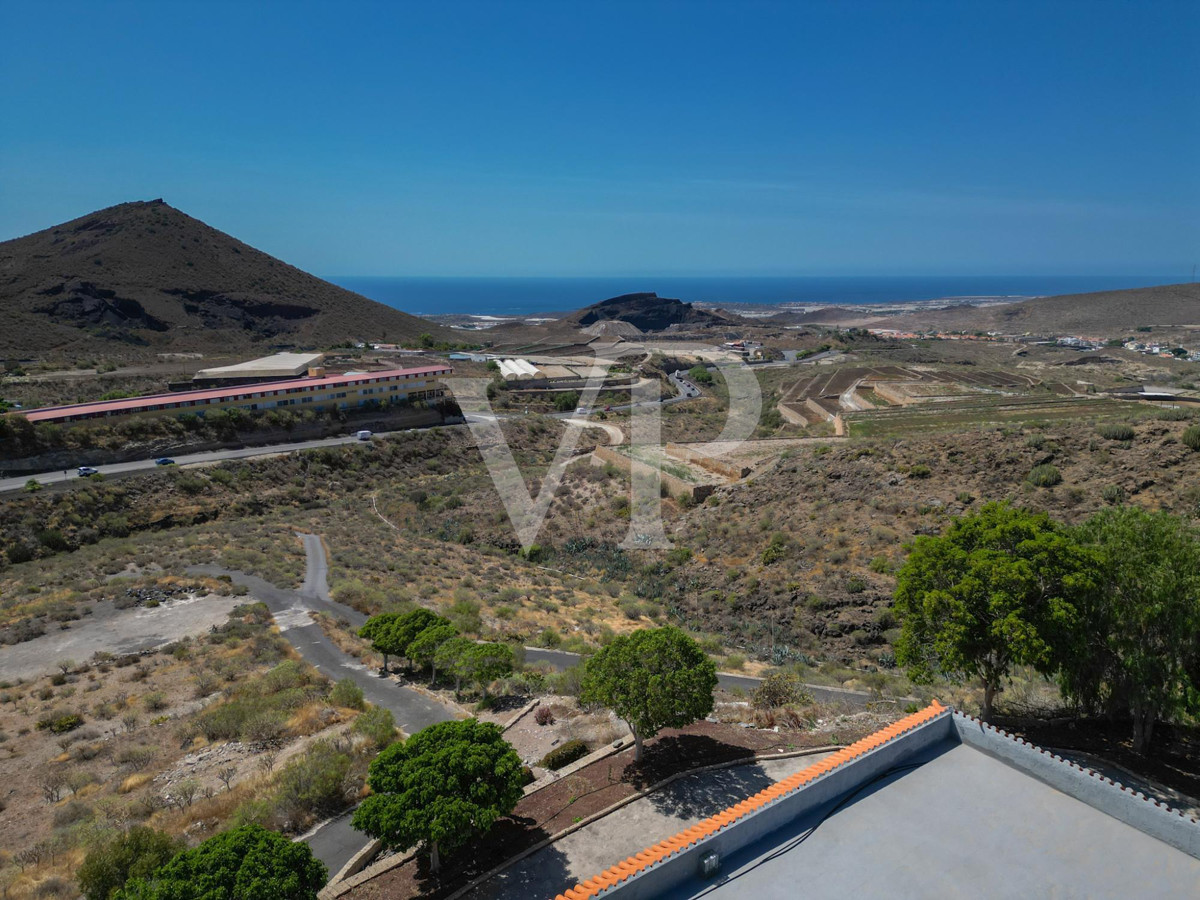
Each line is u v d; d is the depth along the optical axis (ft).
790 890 28.91
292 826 53.11
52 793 61.98
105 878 43.60
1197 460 115.24
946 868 29.78
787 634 111.55
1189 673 54.34
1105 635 55.11
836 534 130.82
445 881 44.39
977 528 60.75
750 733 64.39
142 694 83.15
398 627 90.07
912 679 62.08
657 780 54.75
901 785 35.55
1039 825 32.48
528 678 84.58
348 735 67.72
